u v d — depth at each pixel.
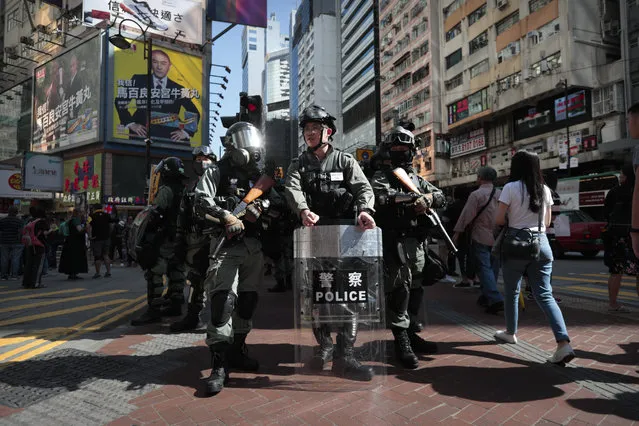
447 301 5.79
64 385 2.69
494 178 5.02
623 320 4.35
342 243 2.54
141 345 3.69
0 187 22.39
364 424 2.10
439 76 39.44
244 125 3.07
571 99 27.31
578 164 26.27
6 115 42.72
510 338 3.58
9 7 45.00
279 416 2.20
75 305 6.15
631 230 2.49
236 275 2.81
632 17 24.47
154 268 4.68
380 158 3.36
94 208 10.46
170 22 33.03
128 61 32.06
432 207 3.18
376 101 12.48
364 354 2.58
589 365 2.97
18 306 6.08
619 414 2.18
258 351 3.49
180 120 33.59
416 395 2.47
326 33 86.31
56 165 24.69
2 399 2.47
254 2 34.62
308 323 2.55
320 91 85.50
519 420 2.13
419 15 41.78
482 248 5.00
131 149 32.44
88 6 30.41
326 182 2.74
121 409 2.32
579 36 26.12
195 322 4.32
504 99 30.98
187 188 4.68
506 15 31.34
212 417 2.20
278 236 3.11
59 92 35.72
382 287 2.61
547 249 3.07
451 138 38.81
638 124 2.49
